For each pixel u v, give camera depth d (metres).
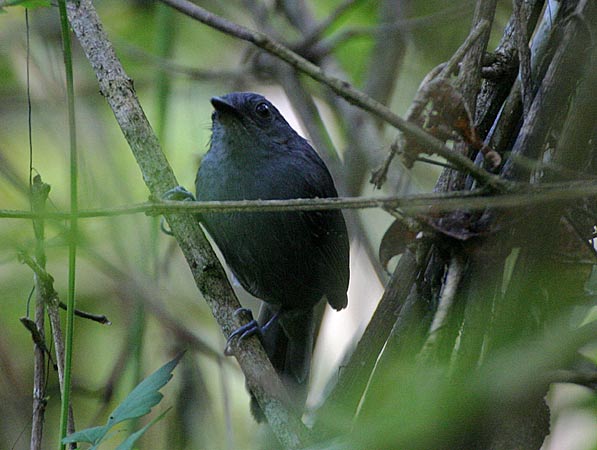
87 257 10.33
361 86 12.75
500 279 5.10
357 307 11.83
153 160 7.00
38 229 6.29
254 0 13.01
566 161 5.02
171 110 13.09
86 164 11.09
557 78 5.16
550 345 4.12
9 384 10.14
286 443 5.70
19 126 12.62
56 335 6.36
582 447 6.45
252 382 6.23
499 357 4.28
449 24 12.69
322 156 12.02
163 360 10.43
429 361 4.88
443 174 5.66
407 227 5.16
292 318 10.31
